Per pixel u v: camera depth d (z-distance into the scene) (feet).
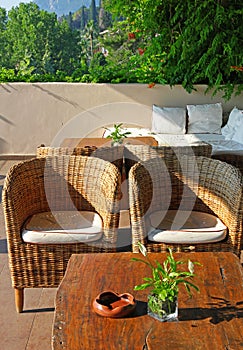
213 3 19.54
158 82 20.75
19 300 9.11
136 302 6.47
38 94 20.36
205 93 20.84
